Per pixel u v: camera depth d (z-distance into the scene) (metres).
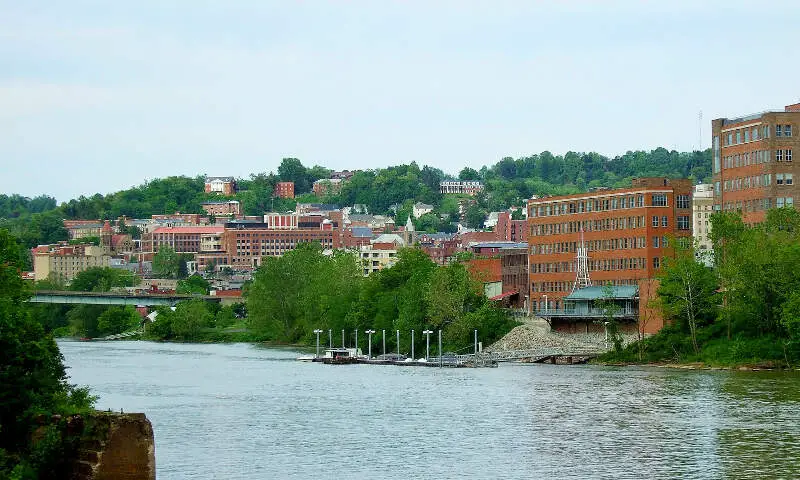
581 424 186.25
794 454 156.88
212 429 185.62
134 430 118.75
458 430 182.12
